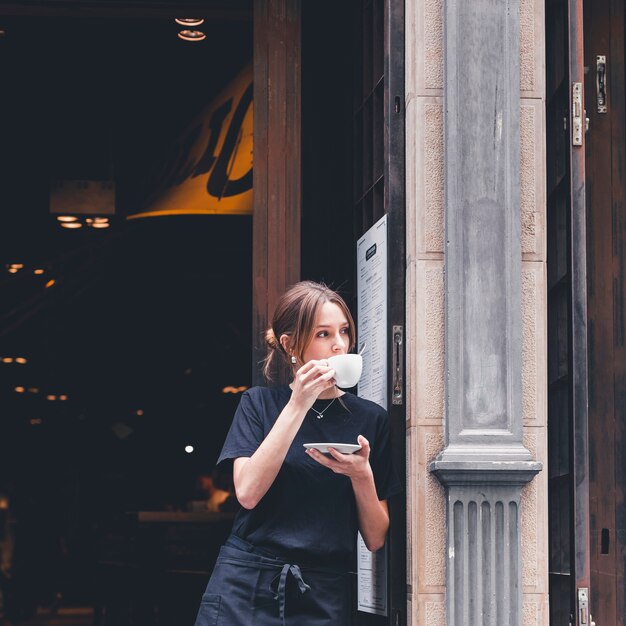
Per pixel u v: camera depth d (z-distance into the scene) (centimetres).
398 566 466
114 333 1503
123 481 2331
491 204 465
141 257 1184
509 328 459
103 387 1789
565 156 481
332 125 613
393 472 455
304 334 428
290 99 581
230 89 939
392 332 477
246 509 430
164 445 2159
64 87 1072
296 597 420
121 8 629
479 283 461
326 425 439
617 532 511
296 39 585
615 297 526
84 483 2336
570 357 464
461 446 451
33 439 2294
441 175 473
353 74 597
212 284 1259
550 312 505
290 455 429
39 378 1783
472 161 466
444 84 471
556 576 482
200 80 1060
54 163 1125
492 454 449
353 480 420
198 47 1004
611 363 522
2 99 1080
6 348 1587
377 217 525
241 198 866
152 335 1509
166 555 1238
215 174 891
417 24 480
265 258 570
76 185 1124
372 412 450
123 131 1109
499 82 470
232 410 1897
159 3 628
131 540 1265
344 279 597
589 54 539
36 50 1016
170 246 1071
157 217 927
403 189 488
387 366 478
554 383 493
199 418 1967
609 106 537
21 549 2292
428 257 470
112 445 2305
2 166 1125
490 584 446
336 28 618
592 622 461
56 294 1317
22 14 630
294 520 424
